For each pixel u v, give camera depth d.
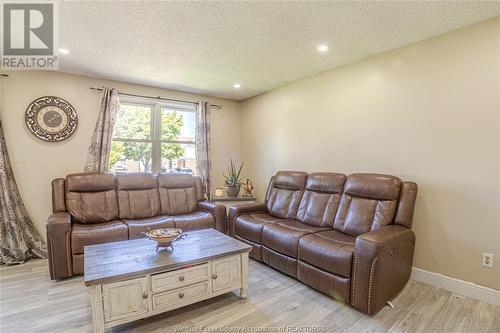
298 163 3.92
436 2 1.95
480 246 2.25
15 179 3.23
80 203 3.17
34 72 3.34
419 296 2.30
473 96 2.28
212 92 4.52
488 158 2.21
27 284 2.54
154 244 2.37
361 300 2.03
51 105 3.41
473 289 2.27
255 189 4.78
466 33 2.31
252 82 3.96
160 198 3.74
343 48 2.76
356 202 2.78
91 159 3.59
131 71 3.46
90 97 3.68
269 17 2.16
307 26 2.30
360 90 3.10
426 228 2.56
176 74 3.58
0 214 3.06
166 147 4.41
